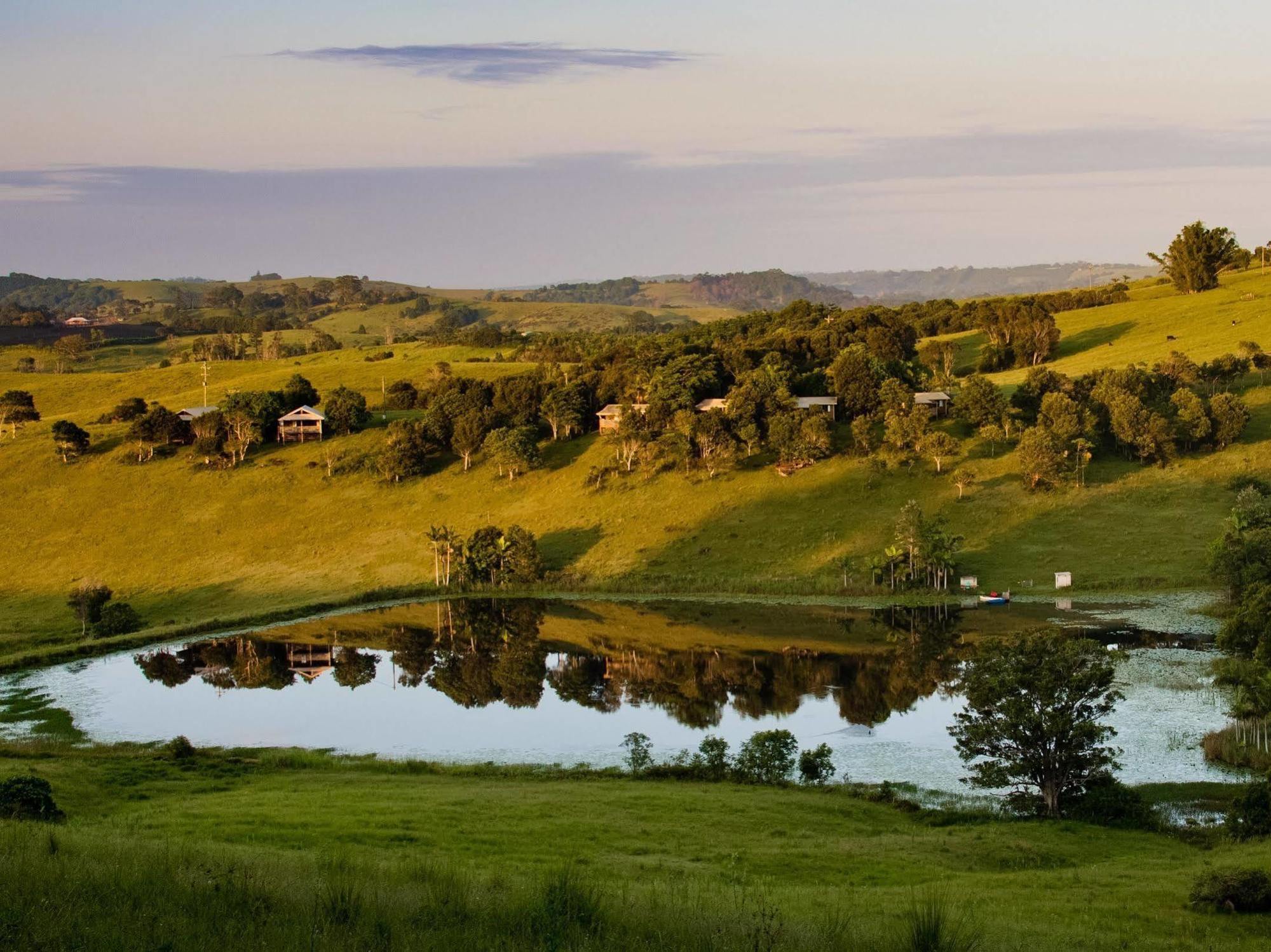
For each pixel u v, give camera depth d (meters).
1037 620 99.75
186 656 102.75
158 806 49.66
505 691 86.56
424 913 23.08
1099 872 38.25
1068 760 51.22
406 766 62.91
